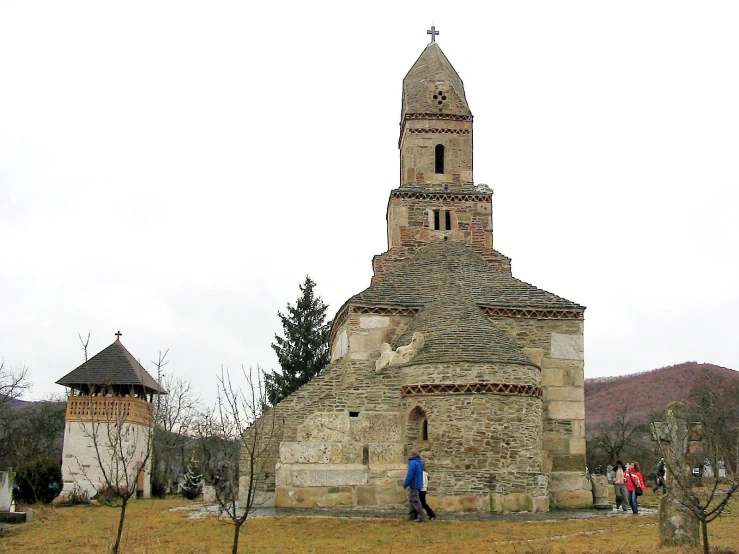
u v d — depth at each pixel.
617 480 23.48
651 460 47.88
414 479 18.88
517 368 21.75
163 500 29.94
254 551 14.80
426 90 33.91
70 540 16.88
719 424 28.70
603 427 60.56
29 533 18.33
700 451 27.17
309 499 20.92
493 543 15.53
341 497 20.95
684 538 14.27
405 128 33.75
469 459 20.86
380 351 25.05
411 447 21.66
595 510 22.75
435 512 20.45
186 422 49.47
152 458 33.97
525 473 21.12
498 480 20.77
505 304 25.50
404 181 33.38
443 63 34.50
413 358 22.56
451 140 33.56
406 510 20.88
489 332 22.94
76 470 34.03
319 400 22.36
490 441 20.98
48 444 49.00
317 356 51.72
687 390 74.62
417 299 26.06
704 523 12.70
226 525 18.11
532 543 15.48
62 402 55.31
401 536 16.59
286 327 52.78
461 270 28.19
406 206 31.97
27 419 51.00
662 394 76.56
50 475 32.31
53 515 22.27
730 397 44.75
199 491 33.38
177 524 18.88
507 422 21.25
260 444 23.70
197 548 15.13
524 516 20.17
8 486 21.06
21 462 32.22
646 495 30.67
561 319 25.64
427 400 21.58
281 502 20.89
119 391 37.12
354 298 25.64
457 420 21.16
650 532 16.92
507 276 28.22
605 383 87.94
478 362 21.48
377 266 31.28
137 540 16.38
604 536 16.45
